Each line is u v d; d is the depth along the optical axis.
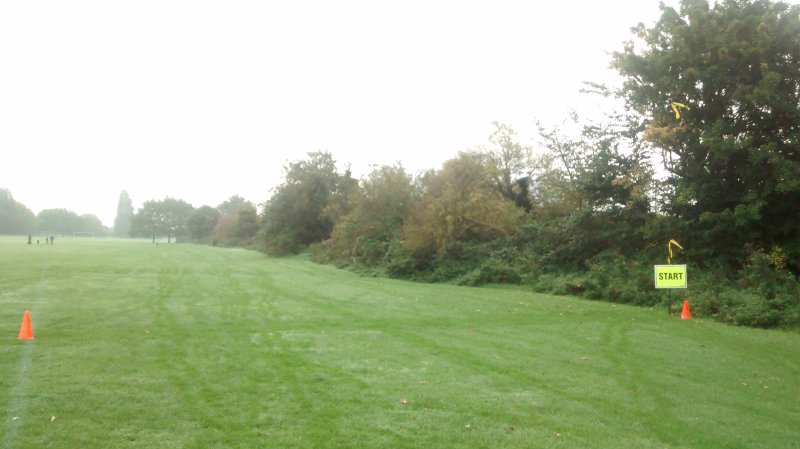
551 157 32.59
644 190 23.31
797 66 20.44
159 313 15.34
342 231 40.12
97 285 22.12
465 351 11.38
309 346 11.46
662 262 21.94
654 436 6.99
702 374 10.13
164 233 132.12
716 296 17.16
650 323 15.25
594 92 25.81
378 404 7.74
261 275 29.72
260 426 6.78
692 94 22.02
